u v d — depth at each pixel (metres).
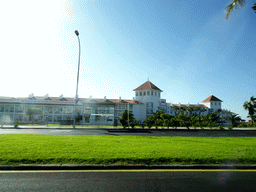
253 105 53.72
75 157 5.63
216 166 5.50
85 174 4.66
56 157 5.58
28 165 4.98
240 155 6.55
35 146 7.11
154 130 24.00
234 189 3.91
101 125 32.12
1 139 8.87
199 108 83.25
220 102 89.12
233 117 54.38
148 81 71.31
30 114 38.22
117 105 60.00
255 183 4.30
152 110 63.50
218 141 10.95
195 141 10.63
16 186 3.80
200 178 4.58
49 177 4.38
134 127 24.77
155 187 3.92
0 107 44.84
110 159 5.59
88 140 9.60
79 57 23.81
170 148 7.56
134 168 5.25
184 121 27.66
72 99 56.34
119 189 3.76
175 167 5.38
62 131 17.42
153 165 5.35
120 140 10.09
